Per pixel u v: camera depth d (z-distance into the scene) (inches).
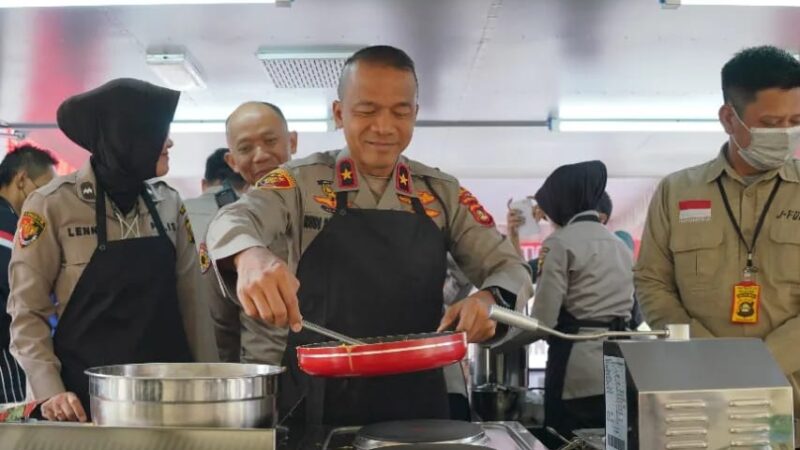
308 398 54.3
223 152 125.3
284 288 42.4
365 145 56.8
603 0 122.7
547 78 162.9
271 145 99.7
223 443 35.6
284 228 56.7
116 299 73.0
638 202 279.6
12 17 129.0
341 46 144.1
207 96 175.3
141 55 148.6
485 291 53.9
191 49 145.7
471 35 138.6
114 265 73.5
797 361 67.4
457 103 179.9
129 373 45.0
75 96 75.2
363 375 41.9
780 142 69.7
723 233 75.6
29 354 70.7
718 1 123.8
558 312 112.0
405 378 55.4
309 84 166.2
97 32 136.3
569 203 117.6
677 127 194.1
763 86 68.9
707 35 138.3
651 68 156.3
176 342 75.8
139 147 75.1
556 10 127.2
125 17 130.0
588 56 149.4
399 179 60.2
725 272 75.1
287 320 42.8
